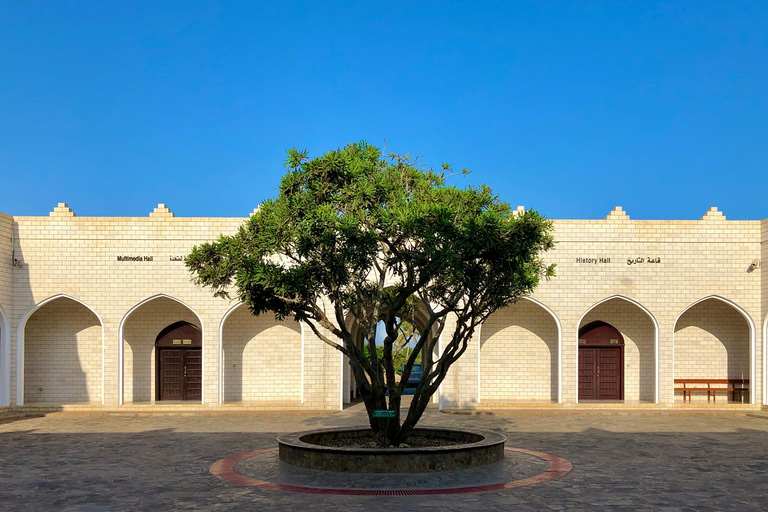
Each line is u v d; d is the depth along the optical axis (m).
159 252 22.27
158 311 24.38
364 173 12.20
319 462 11.89
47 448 14.86
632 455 13.83
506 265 11.76
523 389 24.62
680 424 19.31
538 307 24.78
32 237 22.17
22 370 22.05
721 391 24.44
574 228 22.78
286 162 12.29
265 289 12.47
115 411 21.75
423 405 13.03
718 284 22.69
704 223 22.83
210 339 22.20
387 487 10.57
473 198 12.28
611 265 22.70
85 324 23.75
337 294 12.16
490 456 12.46
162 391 24.23
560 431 17.70
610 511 9.20
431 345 13.49
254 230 12.41
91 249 22.22
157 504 9.65
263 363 24.34
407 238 11.86
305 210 11.79
